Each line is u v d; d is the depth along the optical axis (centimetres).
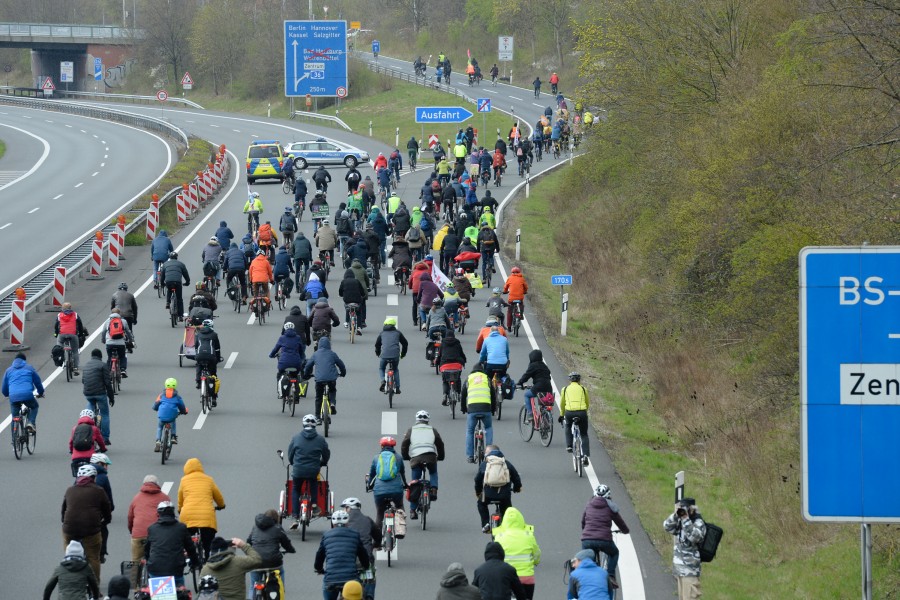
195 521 5744
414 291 12044
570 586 4984
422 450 6950
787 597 6203
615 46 16850
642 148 17312
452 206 18375
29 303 12350
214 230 18312
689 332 12181
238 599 4991
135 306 10738
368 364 10881
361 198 17538
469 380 8056
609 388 10825
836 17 9894
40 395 8344
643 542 6769
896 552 6600
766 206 11000
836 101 10600
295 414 9294
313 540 6656
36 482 7731
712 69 15188
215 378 9288
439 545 6681
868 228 8706
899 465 4503
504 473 6362
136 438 8625
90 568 5059
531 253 17250
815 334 4538
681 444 9294
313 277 11556
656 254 14350
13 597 5891
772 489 7950
